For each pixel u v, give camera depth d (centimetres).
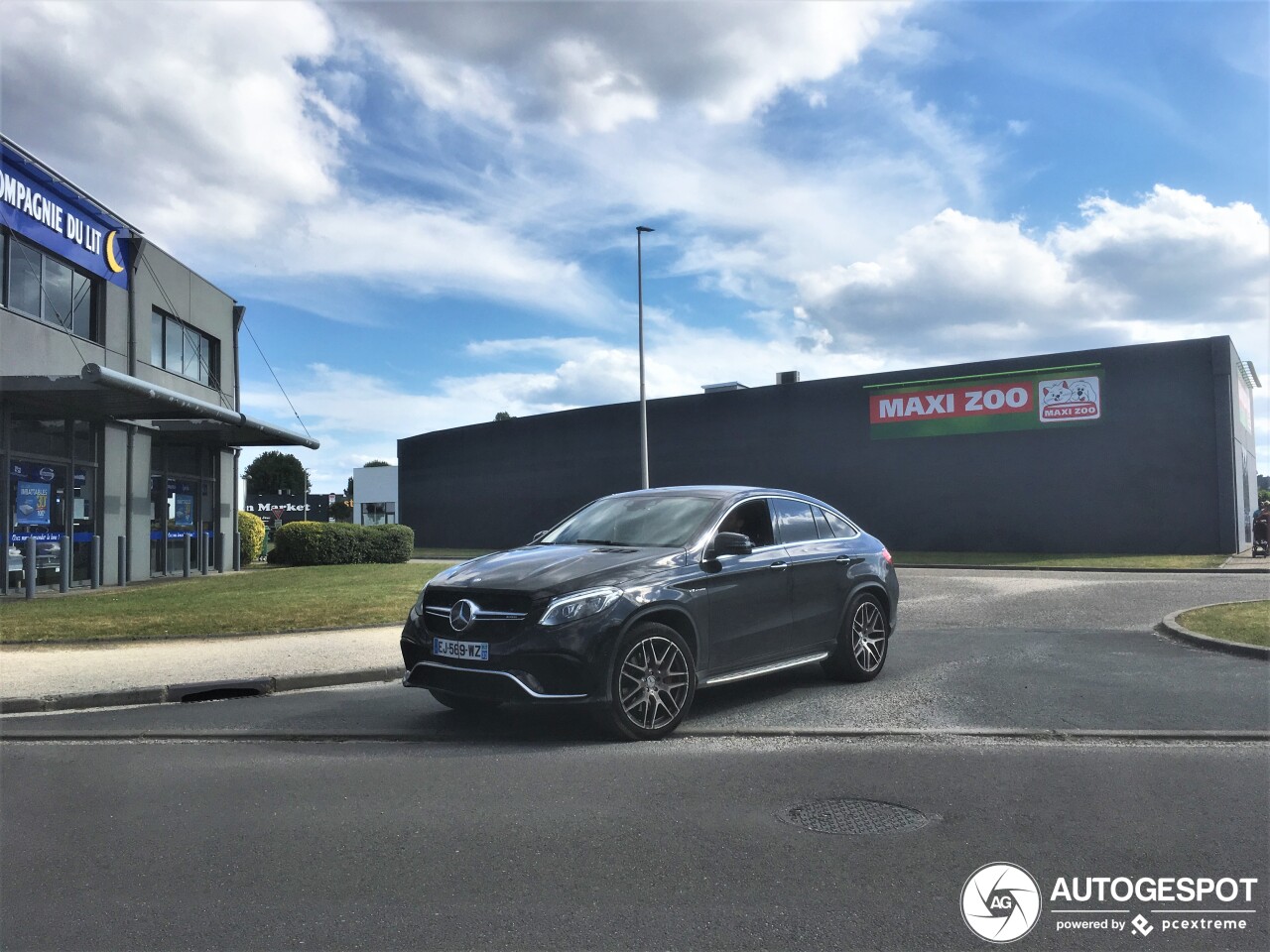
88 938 319
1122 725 622
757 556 693
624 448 3909
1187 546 2667
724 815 441
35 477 1596
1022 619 1215
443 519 4878
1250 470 3269
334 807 461
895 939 316
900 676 807
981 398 3009
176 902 348
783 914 334
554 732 619
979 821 432
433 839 413
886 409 3186
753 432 3500
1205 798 466
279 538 2553
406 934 320
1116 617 1219
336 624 1141
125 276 1864
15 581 1534
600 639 566
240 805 468
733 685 777
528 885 361
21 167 1534
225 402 2344
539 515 4266
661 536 672
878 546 831
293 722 666
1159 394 2719
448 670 581
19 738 636
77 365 1694
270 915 336
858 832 418
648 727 592
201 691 786
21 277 1562
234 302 2402
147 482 1930
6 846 412
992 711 668
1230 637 959
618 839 410
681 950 308
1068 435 2856
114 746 610
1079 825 427
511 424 4434
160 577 2022
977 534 3000
